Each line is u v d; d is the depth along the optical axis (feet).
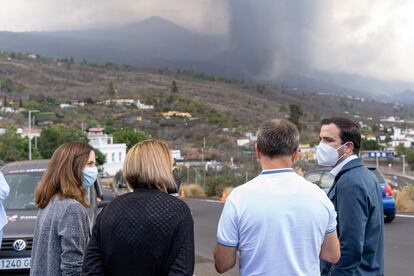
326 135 14.24
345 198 12.85
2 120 338.54
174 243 11.30
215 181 104.73
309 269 11.53
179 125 425.28
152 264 11.19
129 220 11.30
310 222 11.55
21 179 27.55
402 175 257.75
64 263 13.50
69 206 13.88
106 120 427.74
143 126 414.00
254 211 11.50
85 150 14.85
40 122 373.40
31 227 22.89
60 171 14.37
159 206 11.43
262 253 11.43
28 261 22.04
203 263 32.19
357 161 13.89
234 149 272.10
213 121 450.71
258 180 11.93
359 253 12.55
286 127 12.09
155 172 11.84
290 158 12.12
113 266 11.37
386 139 505.66
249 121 488.02
